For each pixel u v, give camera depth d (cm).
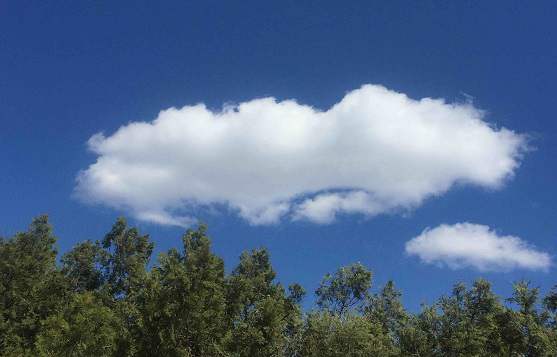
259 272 5791
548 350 4594
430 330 4609
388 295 6031
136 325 4100
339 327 4359
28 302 5372
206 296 4372
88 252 5919
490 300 4822
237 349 4541
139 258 5891
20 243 6206
